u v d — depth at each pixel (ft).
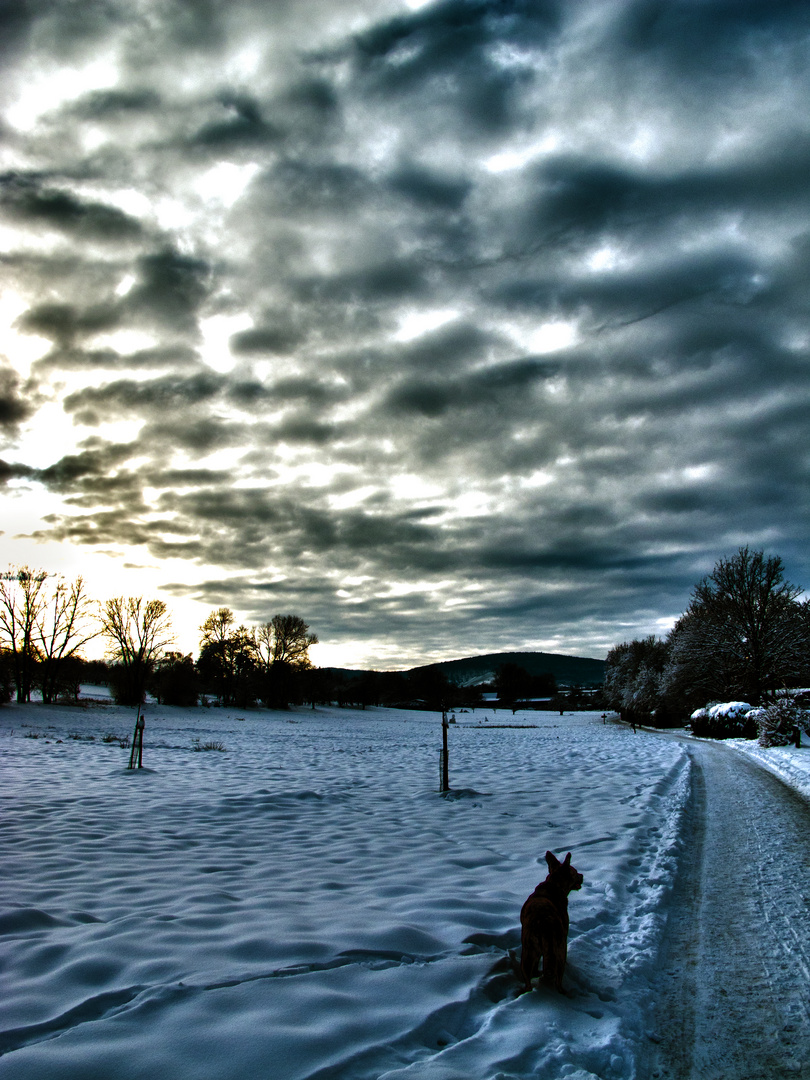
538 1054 11.51
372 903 20.20
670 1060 11.87
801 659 135.03
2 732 112.78
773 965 16.03
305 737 135.85
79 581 211.82
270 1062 10.71
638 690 220.84
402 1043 11.73
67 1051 10.75
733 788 46.50
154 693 248.93
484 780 53.88
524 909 15.01
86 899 20.30
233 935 16.69
